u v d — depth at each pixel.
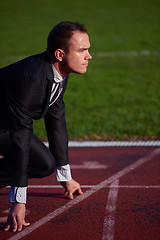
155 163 5.79
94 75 13.47
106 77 13.16
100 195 4.60
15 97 3.14
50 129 3.94
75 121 8.31
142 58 15.84
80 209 4.19
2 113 3.40
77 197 4.52
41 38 20.45
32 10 29.94
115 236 3.57
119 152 6.34
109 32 21.50
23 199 3.38
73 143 6.87
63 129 3.95
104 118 8.48
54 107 3.83
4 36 21.72
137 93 10.94
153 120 8.16
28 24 24.98
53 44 3.21
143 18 25.16
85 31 3.25
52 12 28.66
